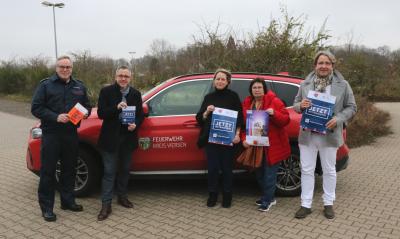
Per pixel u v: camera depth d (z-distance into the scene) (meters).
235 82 5.41
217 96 4.81
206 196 5.45
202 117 4.81
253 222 4.52
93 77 18.78
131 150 4.88
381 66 25.56
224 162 4.89
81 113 4.45
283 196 5.39
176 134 5.16
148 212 4.86
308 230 4.29
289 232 4.24
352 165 7.32
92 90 16.75
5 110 19.39
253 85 4.72
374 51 25.33
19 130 12.50
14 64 31.31
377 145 9.48
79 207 4.89
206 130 4.77
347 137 9.62
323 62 4.39
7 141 10.30
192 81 5.36
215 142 4.71
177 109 5.26
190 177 5.28
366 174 6.62
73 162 4.74
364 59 19.98
